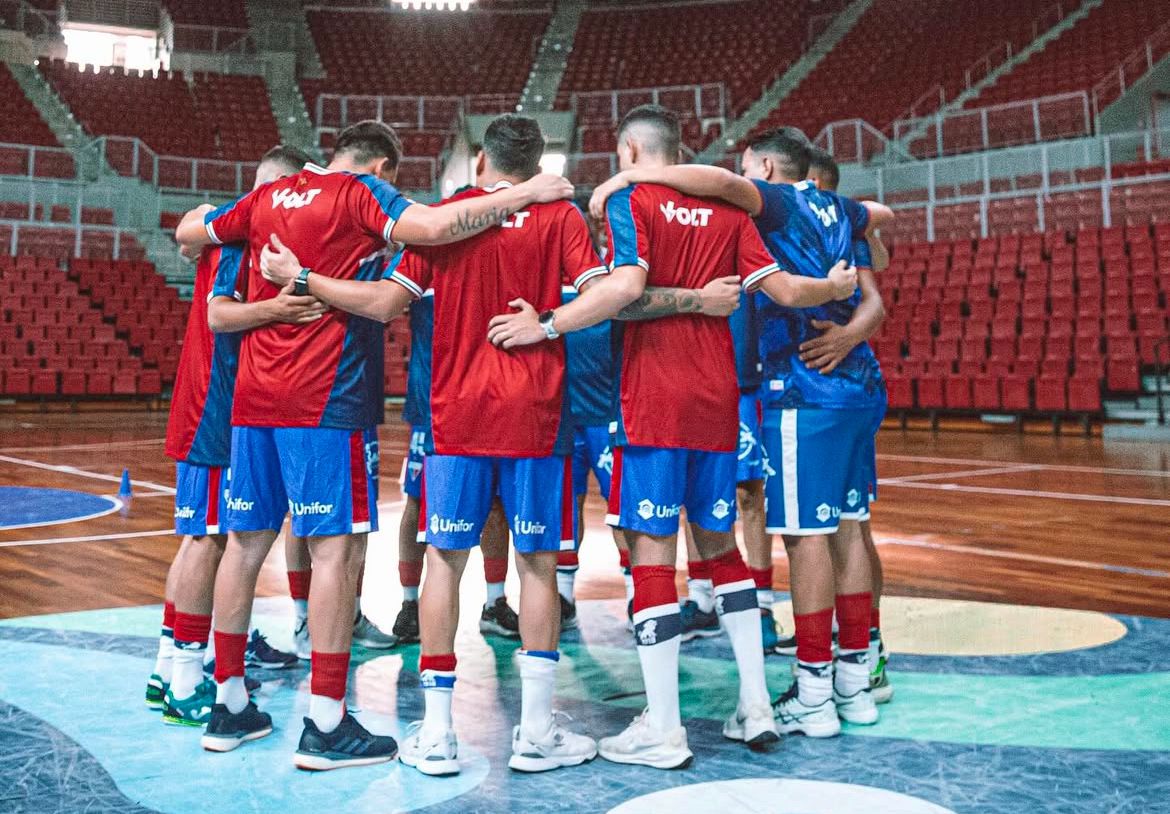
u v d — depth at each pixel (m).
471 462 2.47
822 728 2.58
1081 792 2.18
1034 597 4.22
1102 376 12.68
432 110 22.80
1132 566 4.86
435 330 2.49
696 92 22.69
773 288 2.56
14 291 16.59
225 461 2.68
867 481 2.80
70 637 3.54
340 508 2.49
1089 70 18.95
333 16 26.09
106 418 15.26
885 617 3.89
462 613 4.06
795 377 2.68
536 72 25.22
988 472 8.97
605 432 3.69
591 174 19.47
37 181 18.19
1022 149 16.81
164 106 22.14
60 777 2.29
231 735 2.51
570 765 2.42
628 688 3.07
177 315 17.50
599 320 2.40
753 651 2.58
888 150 18.17
